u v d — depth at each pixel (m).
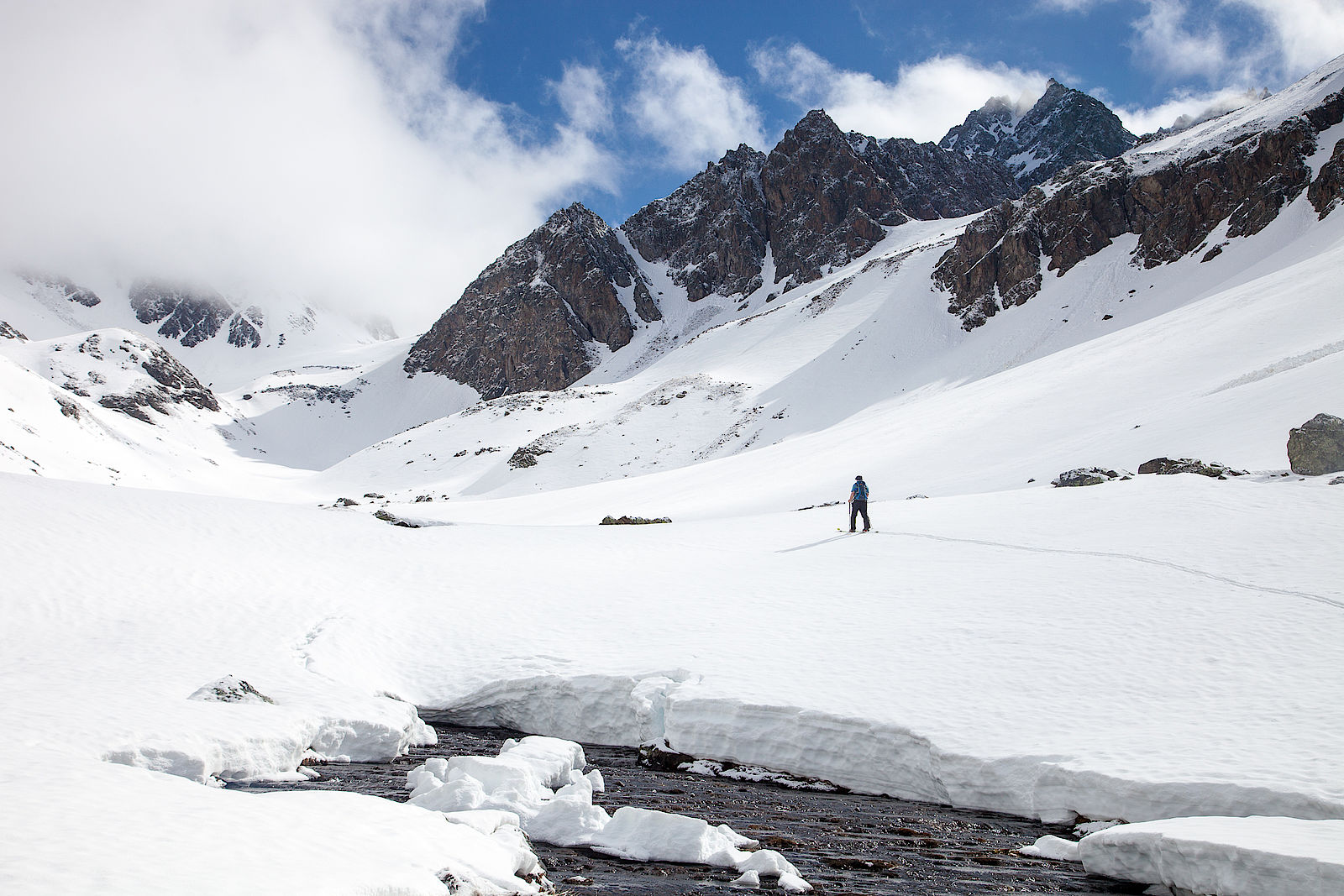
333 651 19.36
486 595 24.44
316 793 8.85
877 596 20.58
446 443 145.88
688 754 14.97
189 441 182.88
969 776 12.05
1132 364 57.66
